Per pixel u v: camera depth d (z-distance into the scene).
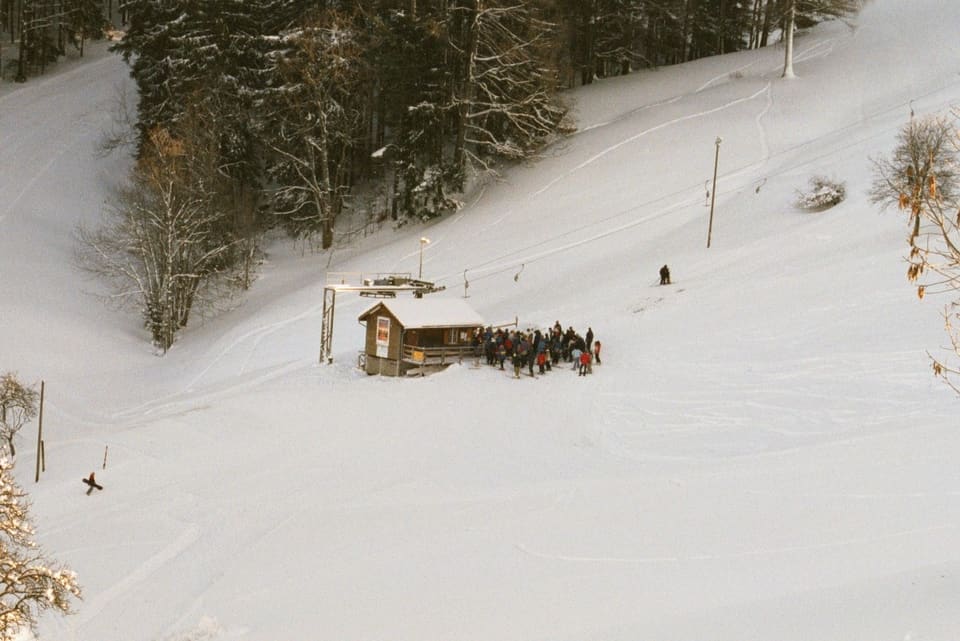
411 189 63.38
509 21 65.69
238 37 67.06
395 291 40.88
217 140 62.19
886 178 42.72
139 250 54.50
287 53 64.62
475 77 63.59
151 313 53.19
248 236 62.41
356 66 65.38
